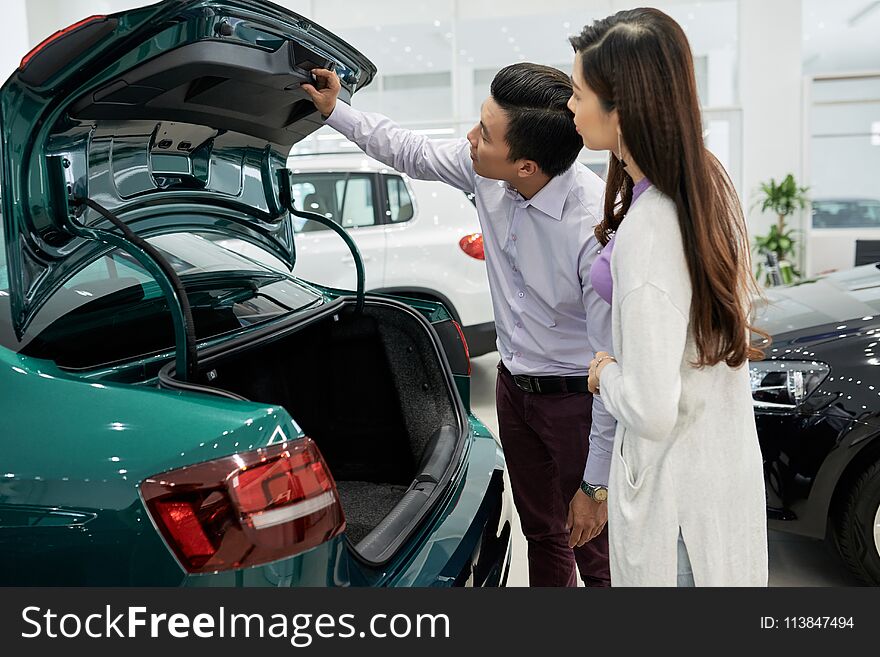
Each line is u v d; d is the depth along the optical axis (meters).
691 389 1.16
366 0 9.02
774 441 2.22
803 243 8.70
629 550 1.21
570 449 1.72
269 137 1.68
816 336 2.29
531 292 1.65
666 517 1.17
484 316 4.43
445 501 1.48
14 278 1.22
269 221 1.81
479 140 1.51
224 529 1.02
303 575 1.07
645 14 1.11
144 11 1.10
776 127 8.62
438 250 4.36
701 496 1.17
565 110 1.45
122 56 1.15
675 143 1.08
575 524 1.55
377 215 4.32
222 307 1.62
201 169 1.57
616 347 1.18
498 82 1.47
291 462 1.07
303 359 2.03
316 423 2.05
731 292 1.10
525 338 1.70
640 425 1.10
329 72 1.59
